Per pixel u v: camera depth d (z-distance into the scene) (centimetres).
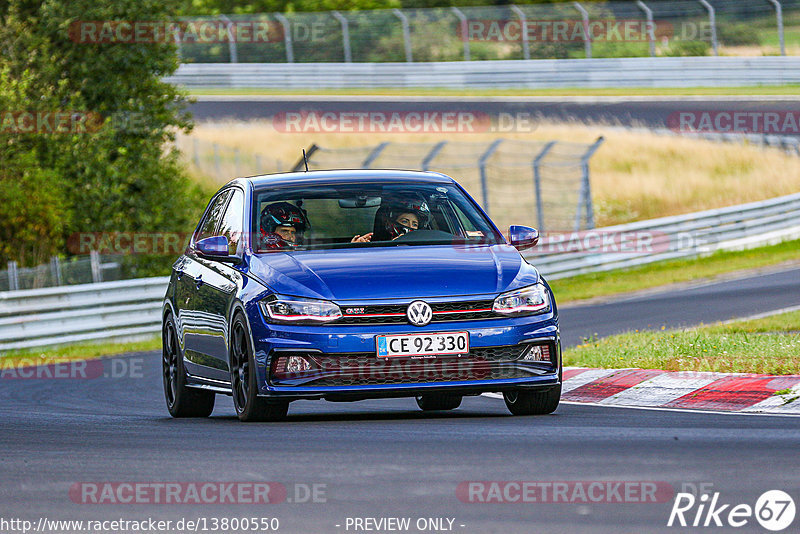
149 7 9756
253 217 3034
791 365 3312
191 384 3278
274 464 2077
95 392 4603
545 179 11962
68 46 9669
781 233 9950
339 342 2644
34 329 6881
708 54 16050
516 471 1939
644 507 1675
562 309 7375
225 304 2927
